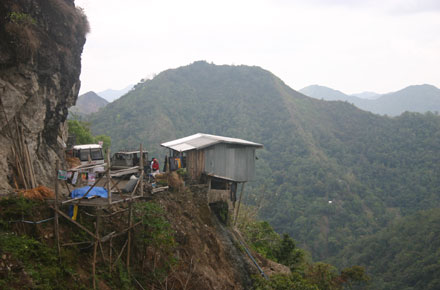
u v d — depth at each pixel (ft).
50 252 25.08
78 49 53.98
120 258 30.99
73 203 27.53
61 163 50.60
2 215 24.75
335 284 74.43
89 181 33.01
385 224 268.21
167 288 33.53
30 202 26.91
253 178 72.49
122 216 33.94
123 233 32.48
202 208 53.93
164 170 56.08
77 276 25.49
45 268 23.58
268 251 78.33
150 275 32.76
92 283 26.20
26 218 25.75
